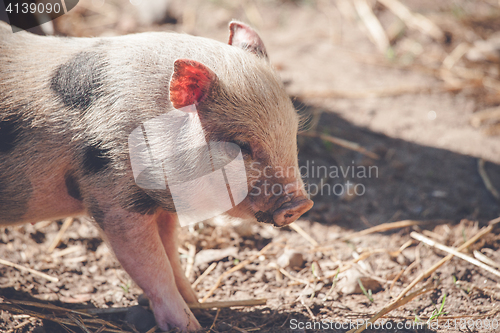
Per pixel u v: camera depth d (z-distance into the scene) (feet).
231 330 12.06
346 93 22.90
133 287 13.78
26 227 15.58
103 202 10.81
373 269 14.74
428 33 26.94
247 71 10.65
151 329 11.80
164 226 12.56
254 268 14.75
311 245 15.81
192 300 12.94
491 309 12.92
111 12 28.17
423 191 17.99
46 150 10.77
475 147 19.98
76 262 14.67
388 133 20.68
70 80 10.75
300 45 26.50
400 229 16.40
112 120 10.43
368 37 27.14
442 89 23.38
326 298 13.41
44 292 13.17
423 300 13.39
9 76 10.89
